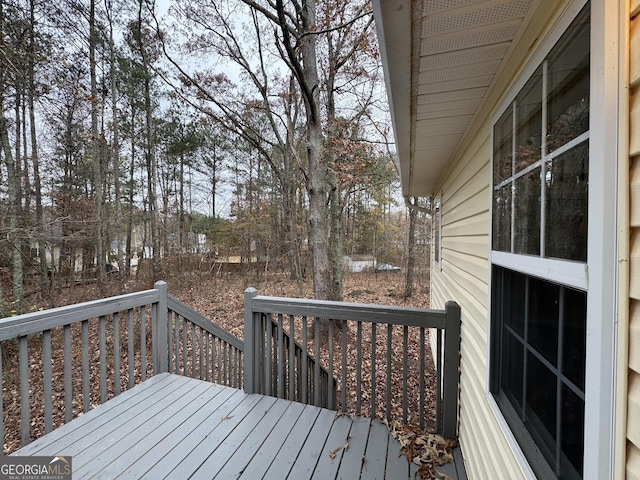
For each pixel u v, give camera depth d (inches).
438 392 78.1
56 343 238.4
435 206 225.5
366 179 290.5
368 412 151.9
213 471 61.4
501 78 55.8
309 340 240.8
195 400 87.4
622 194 25.3
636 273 24.1
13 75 227.3
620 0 25.8
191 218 529.3
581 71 32.3
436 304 215.2
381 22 40.1
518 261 48.7
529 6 37.9
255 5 195.8
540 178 41.9
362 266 604.7
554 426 37.7
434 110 73.3
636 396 23.7
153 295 99.8
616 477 25.1
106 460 63.4
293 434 73.4
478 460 62.7
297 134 378.0
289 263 483.5
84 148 340.2
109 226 346.0
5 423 148.0
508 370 55.3
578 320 33.2
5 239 223.3
